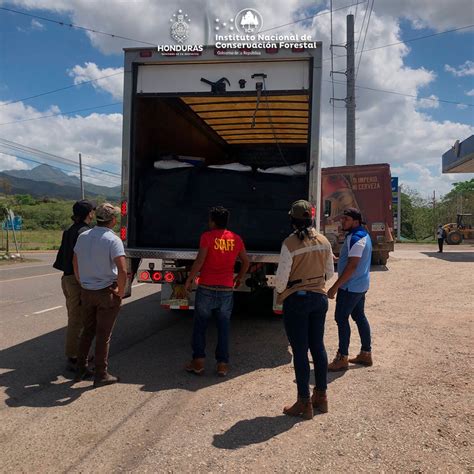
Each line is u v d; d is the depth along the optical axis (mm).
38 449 3660
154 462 3459
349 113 21922
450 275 13852
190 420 4164
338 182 16938
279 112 8328
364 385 4949
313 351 4324
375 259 16984
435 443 3668
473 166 23297
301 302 4156
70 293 5496
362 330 5598
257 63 6145
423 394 4633
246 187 6574
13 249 32156
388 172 16453
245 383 5102
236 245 5395
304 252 4176
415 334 6996
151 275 6484
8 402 4586
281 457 3512
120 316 8672
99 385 5027
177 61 6219
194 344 5395
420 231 48719
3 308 9500
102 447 3686
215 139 10258
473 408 4270
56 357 6086
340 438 3793
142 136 6777
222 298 5348
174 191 6707
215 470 3346
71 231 5582
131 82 6352
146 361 5930
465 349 6121
